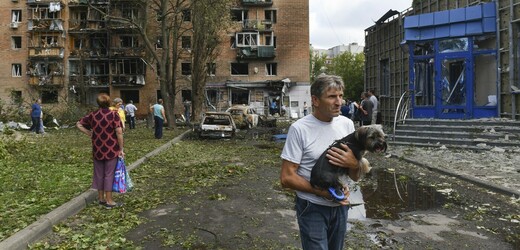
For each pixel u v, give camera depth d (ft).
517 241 16.79
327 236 9.87
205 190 26.81
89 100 151.53
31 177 30.22
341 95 9.47
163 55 88.43
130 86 150.51
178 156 44.14
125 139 61.82
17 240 15.67
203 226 18.98
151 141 58.80
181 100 149.69
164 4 88.33
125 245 16.43
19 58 150.20
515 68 45.39
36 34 148.97
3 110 96.32
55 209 20.33
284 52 150.41
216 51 129.49
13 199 23.18
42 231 17.61
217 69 149.89
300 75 150.30
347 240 16.85
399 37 70.79
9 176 30.66
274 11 150.82
